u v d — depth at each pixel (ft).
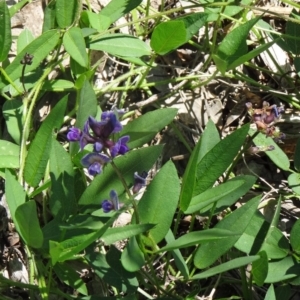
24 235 2.34
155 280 2.48
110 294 2.61
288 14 3.03
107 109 2.84
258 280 2.46
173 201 2.38
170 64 2.94
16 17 2.87
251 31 3.00
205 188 2.45
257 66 2.93
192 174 2.38
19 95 2.70
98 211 2.40
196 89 2.90
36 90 2.67
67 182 2.42
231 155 2.44
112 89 2.81
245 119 2.92
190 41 2.92
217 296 2.67
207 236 2.30
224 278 2.66
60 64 2.78
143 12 2.92
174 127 2.80
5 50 2.58
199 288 2.54
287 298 2.53
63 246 2.35
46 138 2.50
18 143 2.61
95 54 2.85
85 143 2.24
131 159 2.43
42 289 2.45
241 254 2.60
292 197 2.81
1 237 2.64
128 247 2.34
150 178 2.78
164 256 2.64
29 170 2.51
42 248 2.39
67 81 2.71
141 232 2.33
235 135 2.44
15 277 2.62
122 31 2.91
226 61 2.65
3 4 2.53
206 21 2.75
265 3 3.05
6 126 2.73
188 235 2.33
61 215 2.41
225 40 2.66
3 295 2.56
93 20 2.69
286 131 2.91
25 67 2.62
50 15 2.73
